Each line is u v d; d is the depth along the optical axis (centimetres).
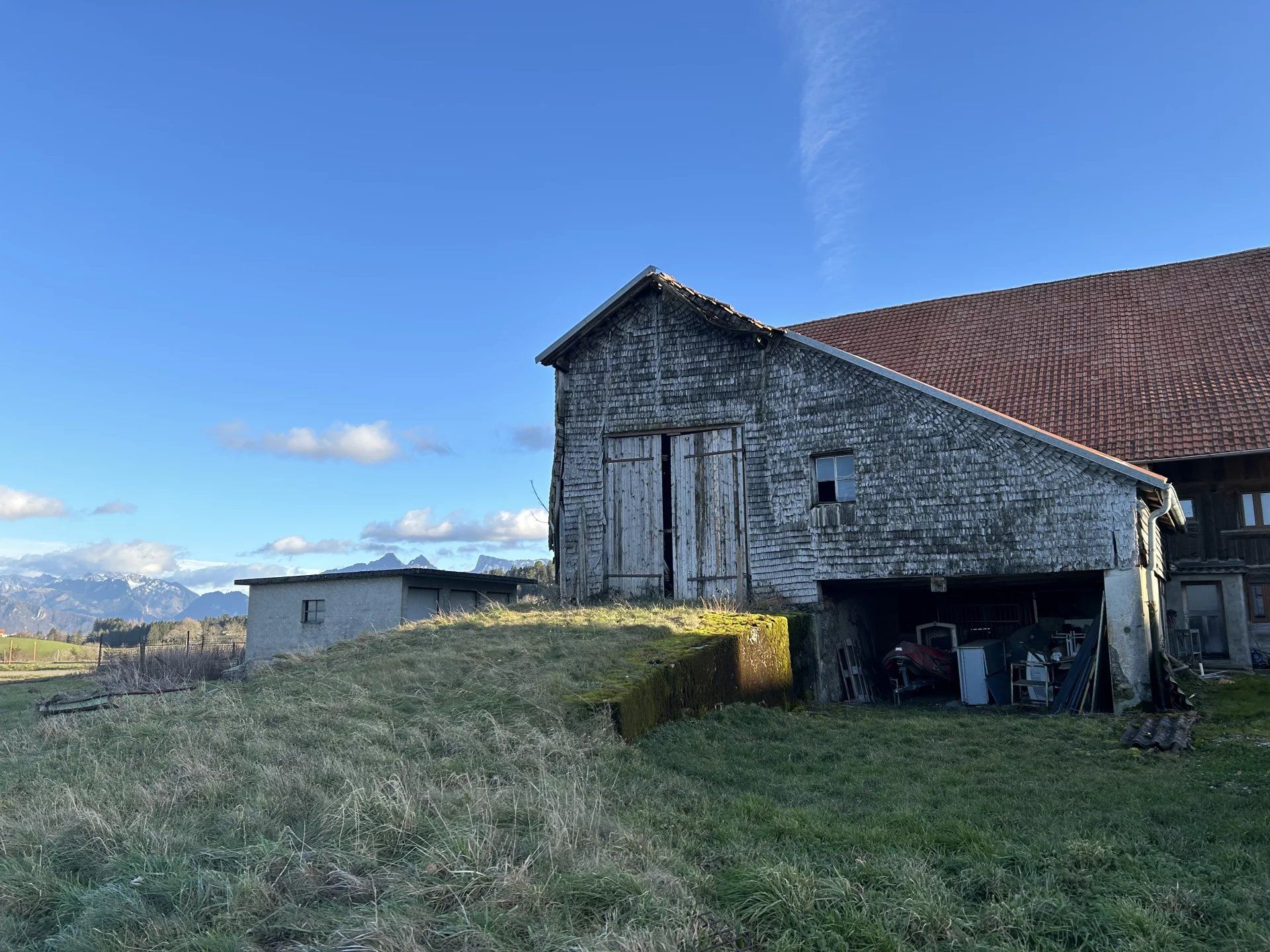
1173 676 1536
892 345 2544
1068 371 2166
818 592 1766
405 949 504
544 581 3052
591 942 509
